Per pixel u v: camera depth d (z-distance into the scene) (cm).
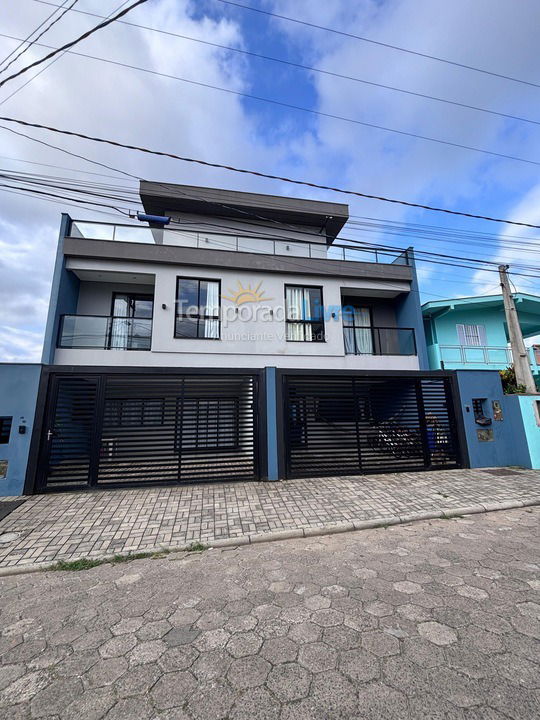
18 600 295
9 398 613
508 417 814
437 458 766
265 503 541
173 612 269
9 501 554
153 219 747
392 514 491
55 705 180
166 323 915
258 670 201
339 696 179
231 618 257
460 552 368
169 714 172
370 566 339
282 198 1156
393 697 177
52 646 231
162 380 681
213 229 1154
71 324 888
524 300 1276
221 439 683
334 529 446
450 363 1190
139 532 436
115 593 303
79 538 420
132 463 634
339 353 1003
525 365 876
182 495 583
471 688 182
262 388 709
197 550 395
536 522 464
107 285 1019
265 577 324
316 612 261
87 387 647
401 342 1142
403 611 258
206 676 198
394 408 767
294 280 1026
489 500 548
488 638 223
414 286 1099
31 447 603
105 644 231
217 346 934
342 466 712
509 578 305
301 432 711
